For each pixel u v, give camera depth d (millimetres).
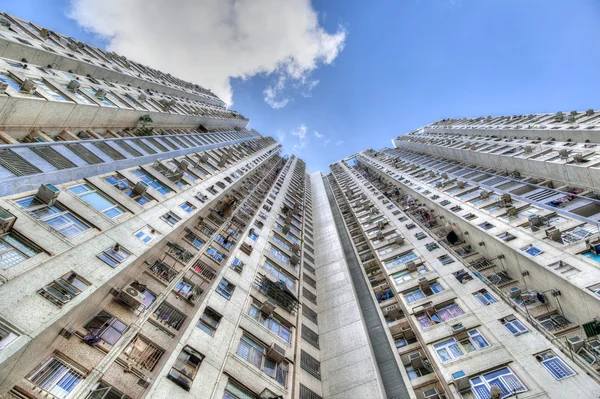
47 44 35500
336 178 83000
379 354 22703
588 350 16641
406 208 43344
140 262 17656
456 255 28688
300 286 28875
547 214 27359
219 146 49906
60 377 11727
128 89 41688
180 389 13648
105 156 23703
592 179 29375
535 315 20906
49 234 14516
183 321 17766
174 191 26375
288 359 19484
